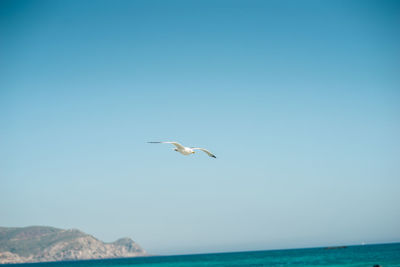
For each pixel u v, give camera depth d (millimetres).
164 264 166250
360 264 90688
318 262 109562
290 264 109812
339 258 126562
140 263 199125
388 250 180750
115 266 172625
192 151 29719
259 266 109188
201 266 130500
